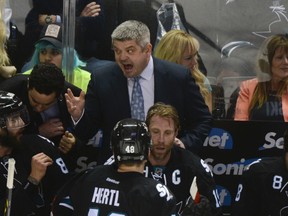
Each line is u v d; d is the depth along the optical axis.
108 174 10.69
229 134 14.65
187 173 12.95
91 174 10.81
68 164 14.20
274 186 13.39
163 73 13.91
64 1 15.43
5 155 12.67
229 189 14.77
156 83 13.85
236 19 16.78
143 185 10.45
